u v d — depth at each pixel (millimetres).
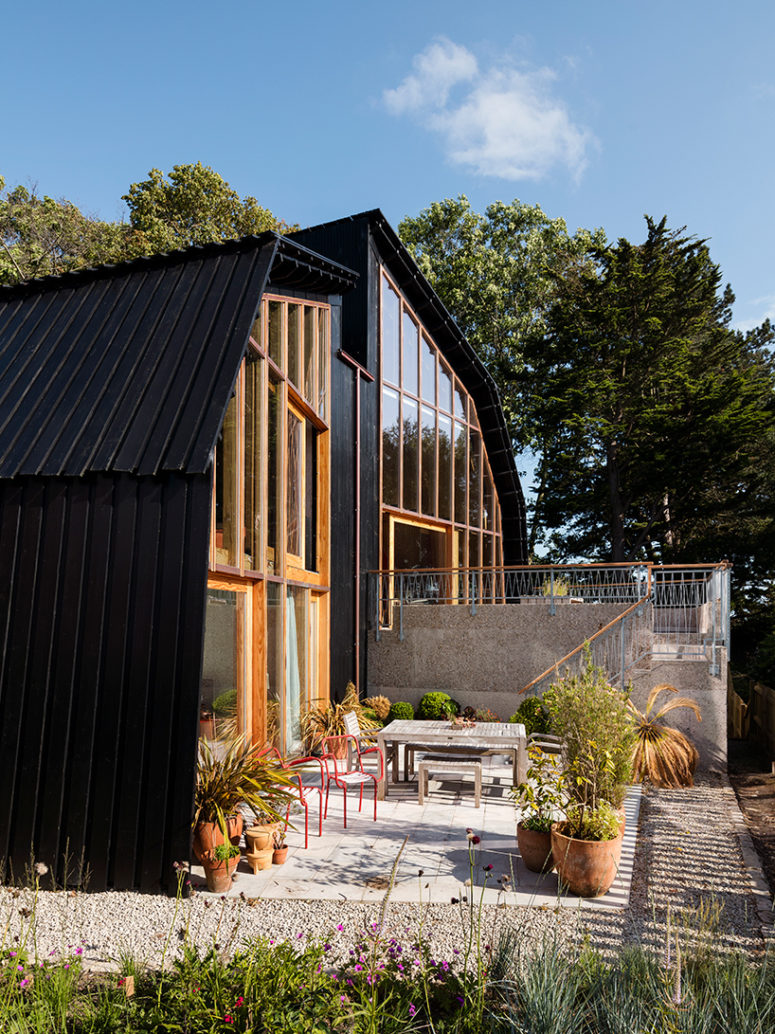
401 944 4824
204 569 6305
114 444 6812
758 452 27719
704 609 13234
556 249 34062
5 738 6398
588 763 6348
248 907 5609
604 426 25969
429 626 13648
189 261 8891
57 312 8766
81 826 6121
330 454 12469
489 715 12461
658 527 28797
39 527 6727
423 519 16766
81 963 4320
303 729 10969
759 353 35781
